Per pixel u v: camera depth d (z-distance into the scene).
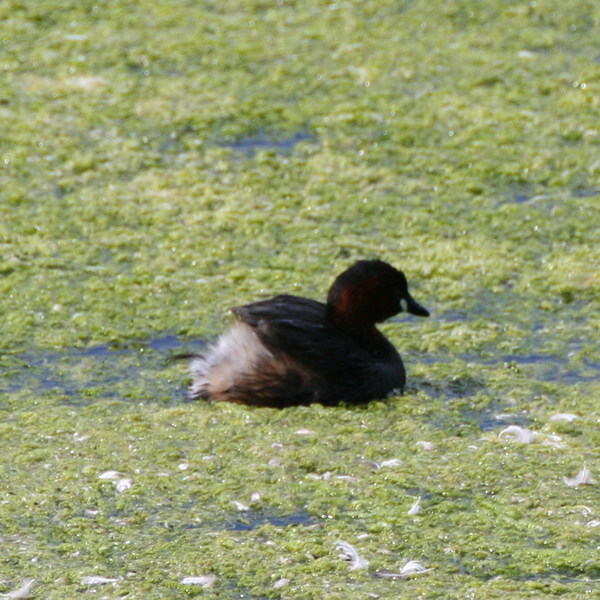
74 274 13.04
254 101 17.20
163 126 16.58
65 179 15.16
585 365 11.37
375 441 9.92
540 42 19.02
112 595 7.69
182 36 19.34
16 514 8.73
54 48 18.94
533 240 13.85
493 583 7.81
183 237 13.84
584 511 8.75
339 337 10.70
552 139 16.22
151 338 11.86
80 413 10.45
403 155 15.85
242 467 9.44
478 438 10.02
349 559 8.12
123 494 9.02
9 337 11.79
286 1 20.83
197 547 8.30
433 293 12.79
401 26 19.70
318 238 13.87
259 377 10.51
